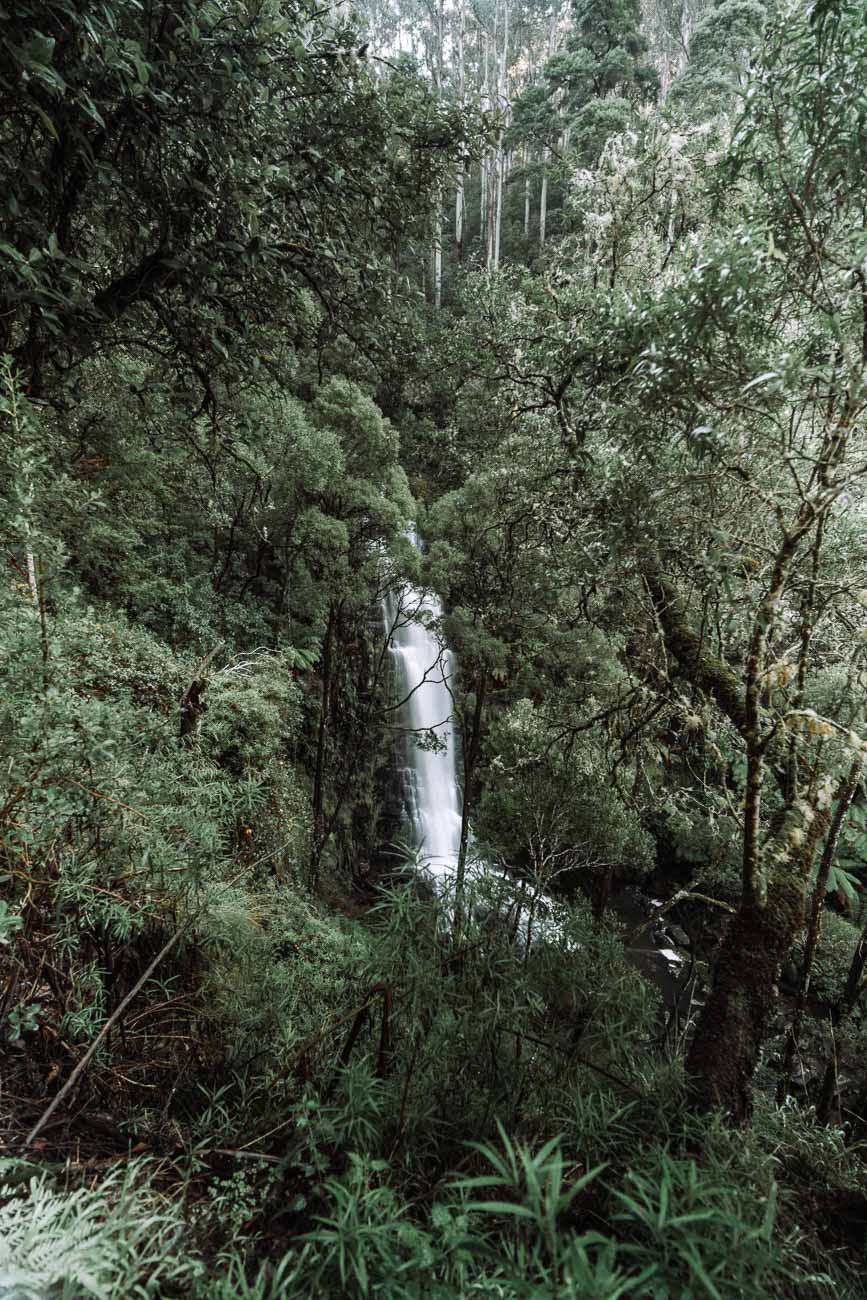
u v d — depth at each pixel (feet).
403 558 31.22
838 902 28.37
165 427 20.01
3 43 6.38
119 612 24.20
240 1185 4.29
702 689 9.30
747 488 6.46
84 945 6.74
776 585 6.06
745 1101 6.42
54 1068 5.52
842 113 5.45
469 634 24.14
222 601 33.32
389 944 6.16
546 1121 5.08
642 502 6.94
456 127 12.66
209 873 7.70
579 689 20.29
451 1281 3.21
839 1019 17.87
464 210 101.45
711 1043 6.54
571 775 18.49
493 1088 5.36
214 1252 4.02
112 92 8.40
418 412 43.06
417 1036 5.65
